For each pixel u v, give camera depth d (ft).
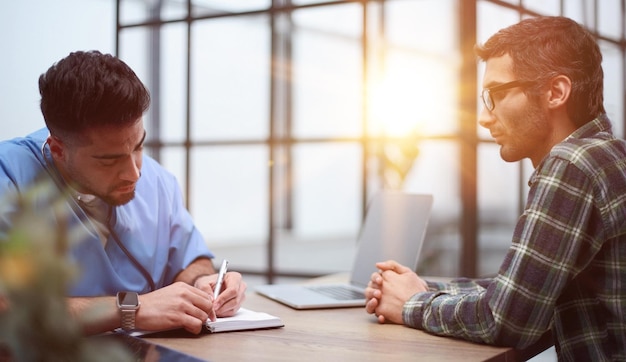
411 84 9.13
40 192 2.13
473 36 8.56
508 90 4.06
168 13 12.85
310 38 34.50
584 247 3.82
